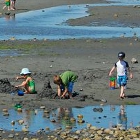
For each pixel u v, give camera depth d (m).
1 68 60.62
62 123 39.03
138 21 114.88
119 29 102.19
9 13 125.69
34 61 65.69
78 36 91.19
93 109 43.44
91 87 51.66
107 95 48.66
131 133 36.09
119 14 124.88
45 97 46.78
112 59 68.12
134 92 50.16
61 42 83.38
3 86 49.09
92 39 87.06
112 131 36.41
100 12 129.62
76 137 34.78
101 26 106.50
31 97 47.06
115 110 43.59
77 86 51.91
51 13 130.00
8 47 77.69
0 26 103.94
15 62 64.75
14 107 43.59
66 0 161.25
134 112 43.03
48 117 40.69
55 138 34.78
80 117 40.88
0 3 147.62
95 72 58.78
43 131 36.69
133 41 85.50
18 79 53.56
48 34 93.50
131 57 69.94
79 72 58.66
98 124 38.97
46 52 73.75
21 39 86.12
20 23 109.31
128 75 56.84
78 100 46.25
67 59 67.62
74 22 111.00
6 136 35.50
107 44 82.12
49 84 47.88
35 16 123.00
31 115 41.19
